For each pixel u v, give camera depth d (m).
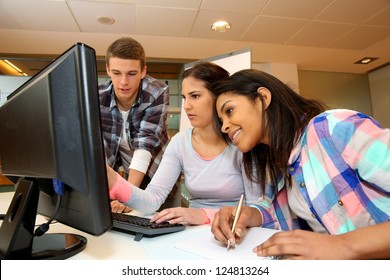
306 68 4.21
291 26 2.87
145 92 1.54
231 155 1.06
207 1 2.41
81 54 0.43
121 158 1.72
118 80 1.41
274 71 3.91
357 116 0.62
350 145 0.60
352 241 0.46
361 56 3.77
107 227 0.46
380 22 2.85
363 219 0.63
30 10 2.46
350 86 4.52
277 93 0.76
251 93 0.76
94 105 0.44
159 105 1.59
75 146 0.44
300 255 0.47
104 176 0.45
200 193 1.11
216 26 2.82
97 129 0.44
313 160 0.70
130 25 2.75
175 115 3.43
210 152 1.09
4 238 0.54
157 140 1.54
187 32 2.93
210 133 1.07
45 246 0.58
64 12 2.51
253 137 0.77
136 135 1.56
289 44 3.30
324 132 0.65
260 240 0.63
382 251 0.45
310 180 0.71
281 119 0.75
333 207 0.67
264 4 2.48
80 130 0.43
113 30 2.83
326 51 3.54
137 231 0.67
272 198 0.90
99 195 0.45
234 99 0.77
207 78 1.02
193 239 0.65
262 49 3.41
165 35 2.98
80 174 0.44
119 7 2.46
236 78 0.78
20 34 2.84
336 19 2.77
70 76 0.43
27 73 3.53
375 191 0.61
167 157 1.16
